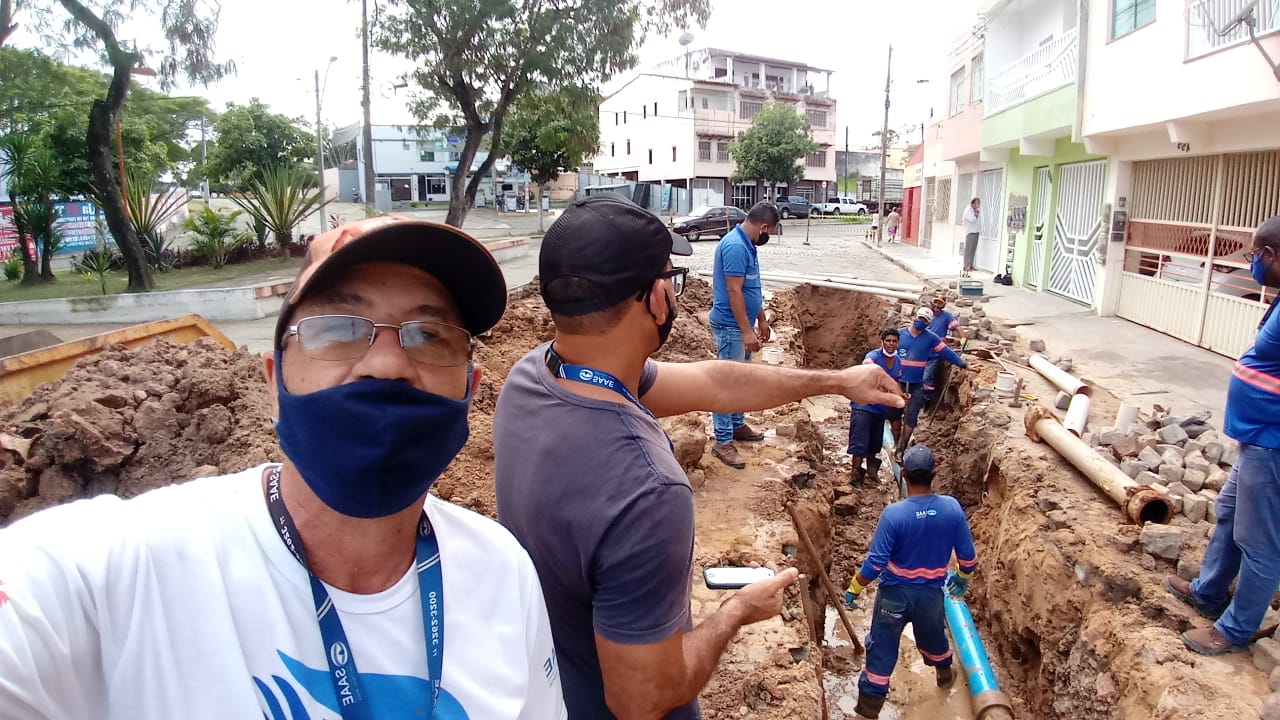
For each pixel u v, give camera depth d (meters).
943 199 24.84
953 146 21.61
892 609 5.38
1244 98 8.20
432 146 52.84
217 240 20.17
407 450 1.19
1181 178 11.09
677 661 1.89
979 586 7.00
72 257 19.67
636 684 1.86
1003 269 18.09
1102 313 12.94
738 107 50.16
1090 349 10.71
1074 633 5.23
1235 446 6.35
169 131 30.77
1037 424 7.44
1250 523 3.98
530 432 2.00
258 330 12.39
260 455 4.48
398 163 52.59
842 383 2.90
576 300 1.94
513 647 1.35
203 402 4.92
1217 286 10.20
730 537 5.48
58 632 0.99
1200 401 8.31
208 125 42.78
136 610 1.06
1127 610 4.86
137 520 1.12
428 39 14.71
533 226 35.34
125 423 4.64
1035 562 5.86
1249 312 9.48
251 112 33.03
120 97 14.45
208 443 4.68
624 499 1.82
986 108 17.64
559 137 16.78
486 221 39.72
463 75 15.22
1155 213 11.77
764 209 6.54
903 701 5.84
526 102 16.09
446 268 1.29
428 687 1.22
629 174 55.56
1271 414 3.81
